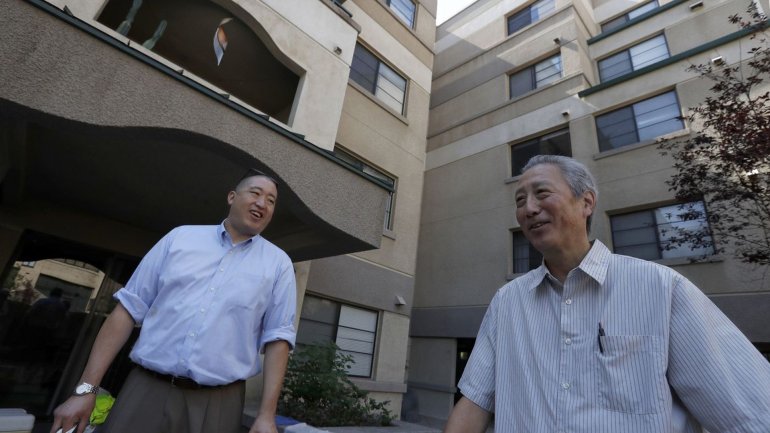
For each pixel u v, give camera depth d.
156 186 4.85
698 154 6.25
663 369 1.13
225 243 2.23
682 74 9.03
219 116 3.66
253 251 2.26
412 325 11.51
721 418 1.05
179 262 2.07
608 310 1.29
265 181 2.35
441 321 10.89
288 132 4.14
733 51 8.48
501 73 12.88
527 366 1.38
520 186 1.59
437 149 13.56
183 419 1.84
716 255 7.29
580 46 11.33
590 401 1.18
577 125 10.30
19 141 3.69
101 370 1.84
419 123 10.57
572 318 1.34
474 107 13.15
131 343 5.67
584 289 1.37
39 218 5.25
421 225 12.77
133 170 4.52
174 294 2.00
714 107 5.98
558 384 1.26
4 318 5.05
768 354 6.80
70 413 1.68
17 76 2.68
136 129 3.19
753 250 6.01
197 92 3.57
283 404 5.25
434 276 11.66
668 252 8.03
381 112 9.55
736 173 5.70
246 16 5.68
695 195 6.21
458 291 10.89
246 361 2.04
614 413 1.13
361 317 8.14
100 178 4.71
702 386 1.09
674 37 10.32
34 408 5.07
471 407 1.55
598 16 13.45
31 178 4.78
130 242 5.95
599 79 11.55
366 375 7.89
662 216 8.35
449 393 10.02
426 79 11.22
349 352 7.75
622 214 8.95
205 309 1.98
